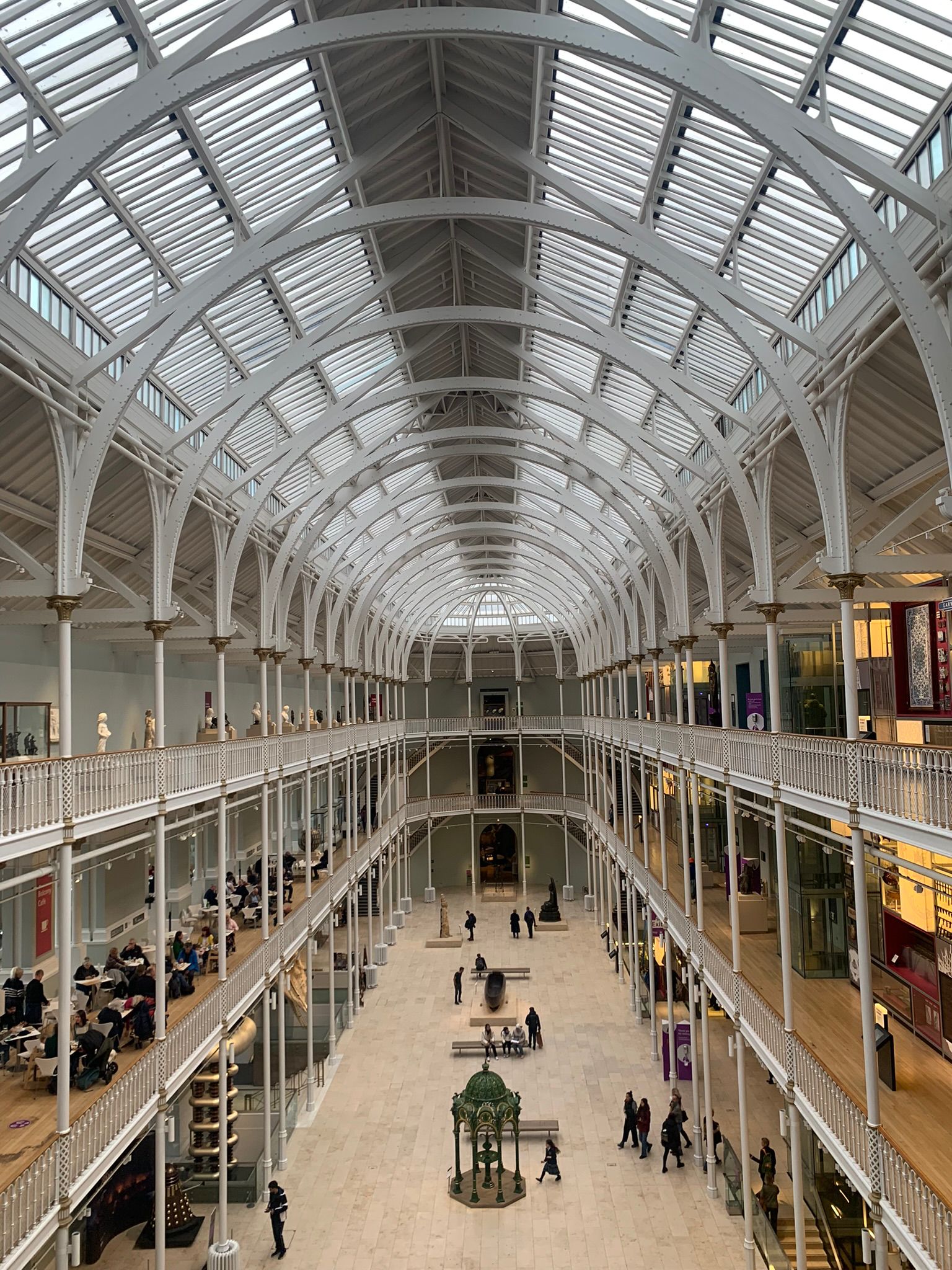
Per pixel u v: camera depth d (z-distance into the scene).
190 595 24.12
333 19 10.60
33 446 13.93
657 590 32.66
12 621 15.91
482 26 10.45
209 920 23.97
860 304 11.82
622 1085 24.02
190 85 10.16
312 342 16.78
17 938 19.31
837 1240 15.77
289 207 15.18
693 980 21.11
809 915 19.59
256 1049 26.73
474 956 37.84
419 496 27.62
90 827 12.67
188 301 13.20
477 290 20.98
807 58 10.93
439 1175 19.47
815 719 22.58
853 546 12.37
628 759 31.48
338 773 46.78
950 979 14.58
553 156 15.25
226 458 20.61
